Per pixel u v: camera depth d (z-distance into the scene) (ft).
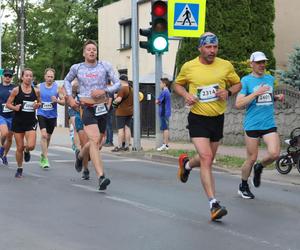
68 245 18.93
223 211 22.41
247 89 26.89
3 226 21.58
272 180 35.68
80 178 34.45
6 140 40.57
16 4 158.61
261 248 18.81
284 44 83.30
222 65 23.15
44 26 157.38
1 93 39.55
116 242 19.35
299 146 36.88
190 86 23.18
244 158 44.73
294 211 25.20
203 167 22.76
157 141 51.67
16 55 168.04
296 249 18.75
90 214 23.85
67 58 158.71
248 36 71.61
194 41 70.08
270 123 27.17
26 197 27.71
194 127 23.02
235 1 70.59
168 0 48.44
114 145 59.26
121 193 29.14
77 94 31.04
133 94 51.96
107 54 112.88
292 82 61.57
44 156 39.45
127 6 104.94
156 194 29.01
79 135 33.30
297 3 83.71
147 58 95.96
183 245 19.06
